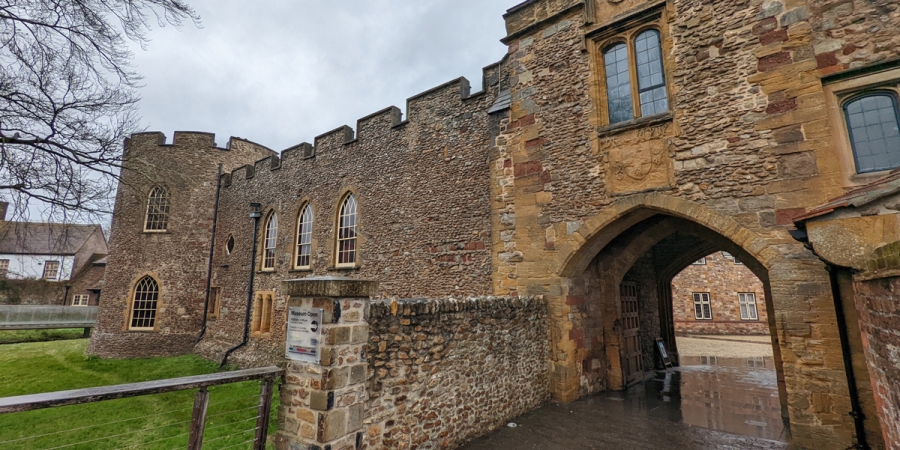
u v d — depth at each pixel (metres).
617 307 9.20
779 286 5.80
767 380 10.17
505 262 8.70
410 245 11.36
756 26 6.40
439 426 5.26
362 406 4.32
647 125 7.18
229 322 16.80
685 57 6.96
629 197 7.21
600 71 8.02
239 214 17.97
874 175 5.43
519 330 7.08
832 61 5.82
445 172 10.95
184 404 9.09
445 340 5.52
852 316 5.13
